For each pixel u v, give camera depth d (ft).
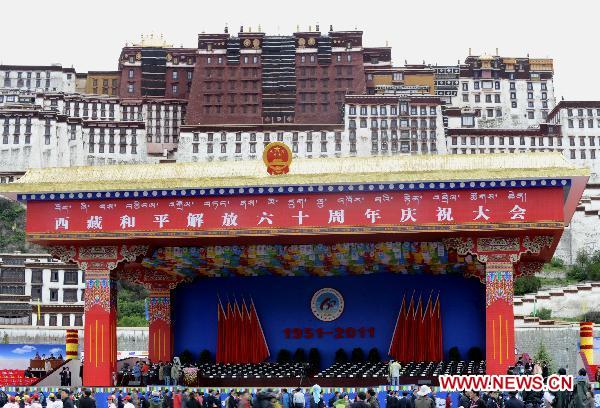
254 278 184.03
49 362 179.22
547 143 584.81
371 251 153.79
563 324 295.07
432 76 629.10
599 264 435.12
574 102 587.68
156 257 157.28
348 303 180.24
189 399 124.57
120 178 151.23
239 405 112.78
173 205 147.02
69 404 116.26
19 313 398.21
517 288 406.82
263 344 180.24
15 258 414.21
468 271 172.04
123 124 582.76
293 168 147.95
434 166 144.97
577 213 461.78
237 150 562.66
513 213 139.44
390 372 156.46
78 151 568.82
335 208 143.54
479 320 175.94
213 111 615.98
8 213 508.12
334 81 619.67
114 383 153.89
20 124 561.84
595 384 130.11
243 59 624.59
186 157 563.48
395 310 178.60
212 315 184.44
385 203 142.61
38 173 152.97
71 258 152.87
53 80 654.53
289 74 620.49
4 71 650.43
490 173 139.33
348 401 119.34
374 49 629.51
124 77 636.48
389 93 589.73
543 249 157.69
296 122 613.93
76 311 401.70
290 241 151.64
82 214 148.77
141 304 403.13
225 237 146.00
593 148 585.63
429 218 141.18
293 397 127.95
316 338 180.04
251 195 145.59
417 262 162.30
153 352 181.78
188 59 640.99
